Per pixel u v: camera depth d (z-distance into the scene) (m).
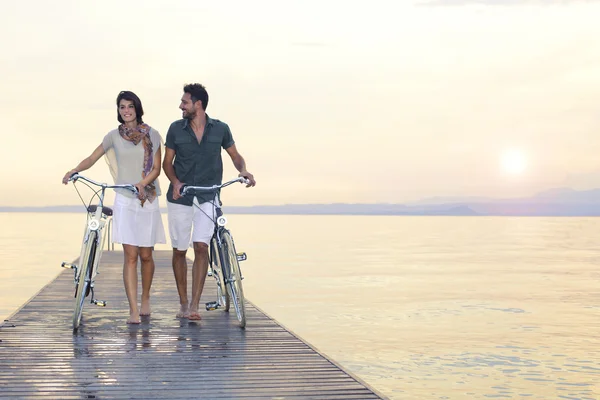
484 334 14.26
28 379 4.35
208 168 6.27
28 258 37.09
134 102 6.04
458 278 28.50
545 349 12.51
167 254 16.41
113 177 6.23
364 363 11.25
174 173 6.32
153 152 6.12
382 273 30.61
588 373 10.52
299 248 54.25
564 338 13.75
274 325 6.32
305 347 5.37
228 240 6.09
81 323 6.42
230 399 3.96
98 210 5.94
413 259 41.34
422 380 10.04
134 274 6.40
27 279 25.11
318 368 4.71
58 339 5.61
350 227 149.88
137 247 6.40
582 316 17.25
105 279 10.78
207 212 6.27
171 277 11.01
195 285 6.53
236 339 5.66
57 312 7.14
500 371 10.66
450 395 9.17
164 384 4.27
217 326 6.26
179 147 6.18
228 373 4.55
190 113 6.18
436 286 24.95
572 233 116.12
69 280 10.41
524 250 55.66
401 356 11.84
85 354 5.07
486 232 118.25
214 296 8.45
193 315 6.54
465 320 16.38
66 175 5.82
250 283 25.61
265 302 19.83
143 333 5.90
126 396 4.00
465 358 11.66
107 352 5.14
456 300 20.64
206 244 6.36
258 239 74.06
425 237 87.81
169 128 6.23
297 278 27.83
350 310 18.09
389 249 54.28
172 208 6.35
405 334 14.20
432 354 11.98
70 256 39.22
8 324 6.33
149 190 6.16
